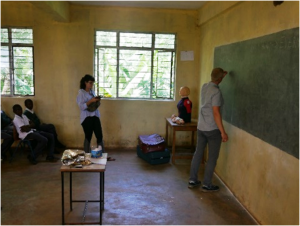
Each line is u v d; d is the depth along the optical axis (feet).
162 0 15.55
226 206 11.09
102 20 17.40
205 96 11.82
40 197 11.44
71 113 18.04
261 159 9.57
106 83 18.25
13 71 17.63
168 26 17.79
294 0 7.70
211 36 15.49
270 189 8.96
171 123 16.07
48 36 17.30
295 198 7.57
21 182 12.87
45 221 9.68
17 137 15.57
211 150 12.03
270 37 8.90
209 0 15.07
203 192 12.31
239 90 11.39
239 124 11.43
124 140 18.56
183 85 18.39
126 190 12.28
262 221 9.46
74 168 8.89
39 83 17.65
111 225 9.53
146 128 18.53
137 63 18.25
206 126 11.84
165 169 15.03
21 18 17.08
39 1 11.78
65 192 11.95
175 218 10.12
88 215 10.13
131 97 18.47
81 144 18.37
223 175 13.48
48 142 15.98
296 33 7.50
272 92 8.79
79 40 17.46
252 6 10.35
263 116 9.37
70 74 17.71
